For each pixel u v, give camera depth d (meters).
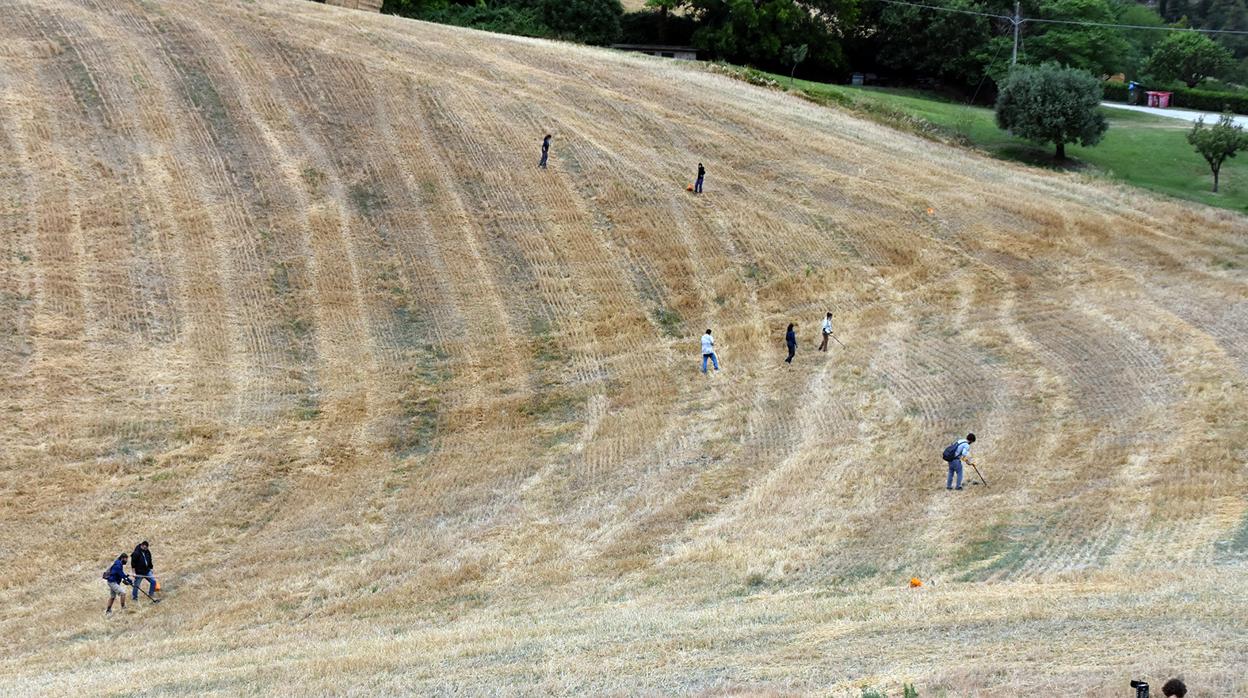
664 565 24.92
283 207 43.31
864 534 25.27
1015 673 16.00
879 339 38.06
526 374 36.62
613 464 31.17
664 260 42.62
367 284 40.28
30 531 28.30
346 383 35.69
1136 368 34.22
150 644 22.84
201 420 33.31
